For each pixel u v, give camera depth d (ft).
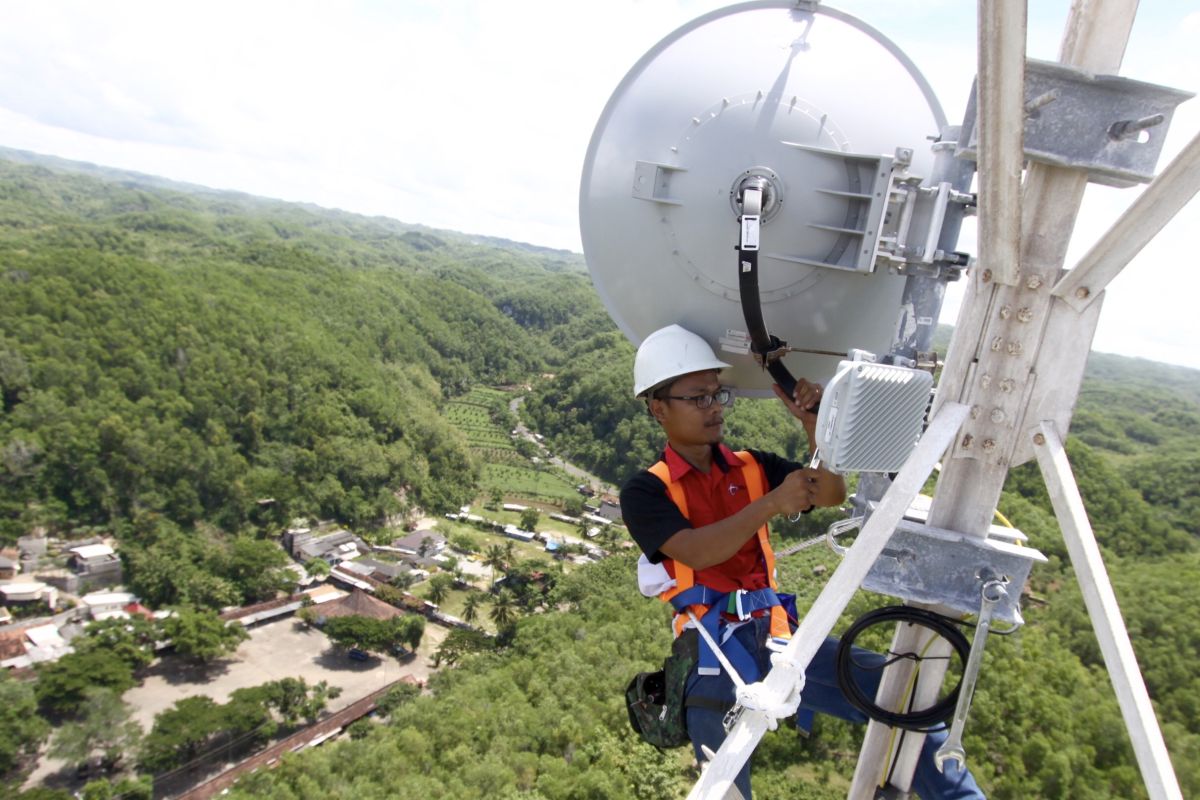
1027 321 8.30
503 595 185.68
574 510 307.17
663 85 11.46
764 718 7.36
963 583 9.07
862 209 10.32
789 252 10.67
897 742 10.61
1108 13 7.63
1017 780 75.00
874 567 9.40
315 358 361.92
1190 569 163.32
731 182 10.69
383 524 281.54
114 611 189.47
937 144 9.74
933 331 10.10
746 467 10.69
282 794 102.22
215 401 308.81
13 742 125.18
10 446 236.22
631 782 91.91
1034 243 8.18
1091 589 7.43
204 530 248.93
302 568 232.12
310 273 541.75
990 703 81.76
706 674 9.37
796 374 12.10
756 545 10.32
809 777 73.61
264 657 169.89
